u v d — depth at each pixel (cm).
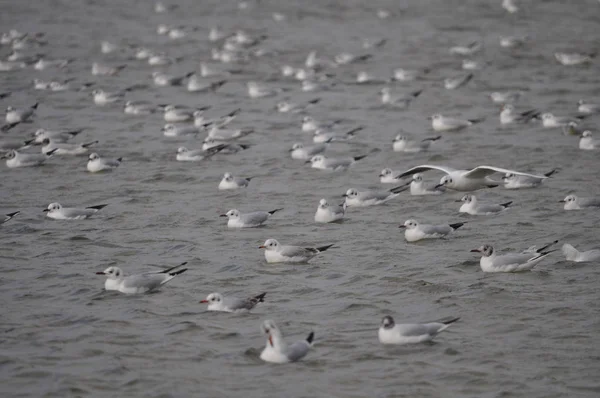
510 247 3256
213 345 2497
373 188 4131
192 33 8400
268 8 9531
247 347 2480
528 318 2639
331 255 3219
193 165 4547
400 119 5525
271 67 7069
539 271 2992
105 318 2675
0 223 3572
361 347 2472
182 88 6412
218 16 9212
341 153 4775
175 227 3588
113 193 4078
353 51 7569
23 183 4228
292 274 3034
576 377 2294
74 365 2388
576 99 5947
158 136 5144
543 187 4050
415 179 3922
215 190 4131
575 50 7362
